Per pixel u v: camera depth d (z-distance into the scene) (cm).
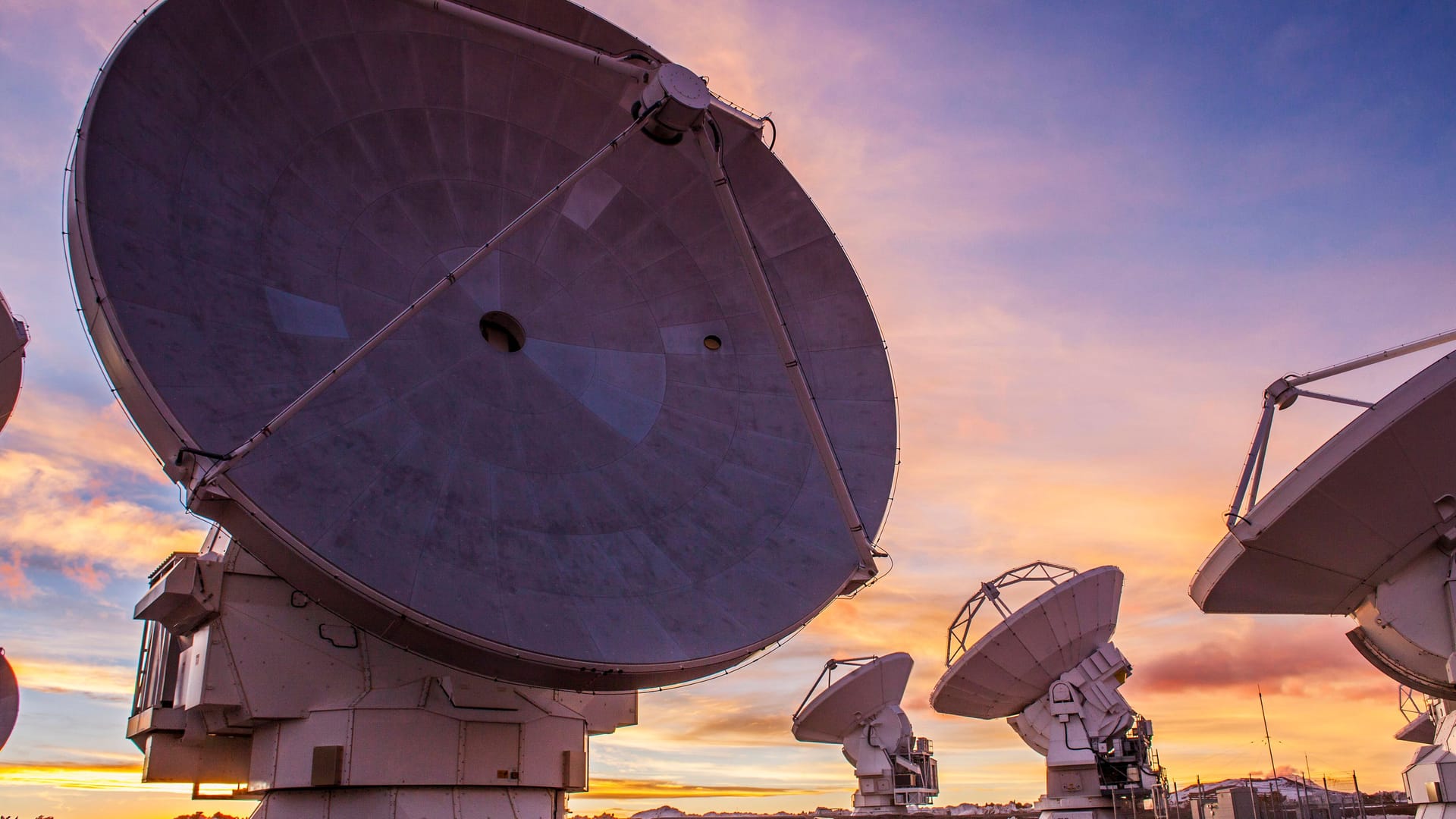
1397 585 2769
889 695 5453
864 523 2767
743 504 2673
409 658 2412
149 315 1888
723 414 2828
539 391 2581
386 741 2302
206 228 2100
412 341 2416
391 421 2227
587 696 2902
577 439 2553
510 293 2705
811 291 3102
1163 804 4366
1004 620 4562
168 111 2103
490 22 2388
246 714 2305
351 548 1930
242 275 2130
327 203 2403
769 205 3130
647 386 2773
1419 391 2545
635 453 2623
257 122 2295
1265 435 2800
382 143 2555
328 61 2452
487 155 2755
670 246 2997
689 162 3062
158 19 2122
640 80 2494
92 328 1903
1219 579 2992
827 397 2978
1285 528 2773
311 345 2183
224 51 2239
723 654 2275
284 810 2300
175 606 2352
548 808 2508
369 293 2395
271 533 1858
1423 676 2812
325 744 2286
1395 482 2634
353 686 2361
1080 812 4347
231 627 2350
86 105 1956
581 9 2855
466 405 2414
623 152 2975
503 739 2430
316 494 1961
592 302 2827
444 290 2092
